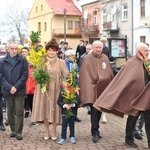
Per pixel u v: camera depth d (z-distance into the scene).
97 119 7.34
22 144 7.00
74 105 6.98
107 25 39.47
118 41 14.69
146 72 6.71
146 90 6.57
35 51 7.20
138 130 7.45
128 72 6.67
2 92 7.97
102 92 7.11
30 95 9.11
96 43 7.38
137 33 35.44
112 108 6.57
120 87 6.60
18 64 7.32
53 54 7.22
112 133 7.96
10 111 7.48
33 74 7.07
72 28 53.62
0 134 7.81
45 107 7.13
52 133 7.38
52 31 53.00
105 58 7.50
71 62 8.54
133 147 6.83
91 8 44.66
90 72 7.31
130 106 6.58
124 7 36.97
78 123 9.04
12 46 7.32
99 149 6.70
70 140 7.18
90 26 44.44
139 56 6.72
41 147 6.80
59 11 52.84
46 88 7.09
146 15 33.97
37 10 58.81
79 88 7.11
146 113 6.73
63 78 7.18
